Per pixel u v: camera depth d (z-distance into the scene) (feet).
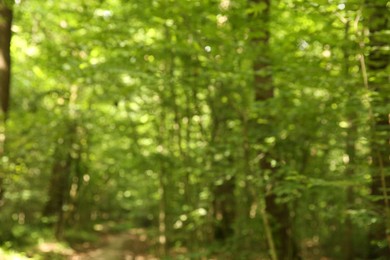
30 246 38.37
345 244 36.78
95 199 71.67
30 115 28.84
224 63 22.71
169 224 38.24
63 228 48.80
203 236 33.14
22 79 43.37
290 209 28.43
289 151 24.54
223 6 23.34
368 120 19.21
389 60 20.07
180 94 32.50
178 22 21.47
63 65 25.50
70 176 49.34
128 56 24.08
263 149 23.53
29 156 27.99
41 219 48.01
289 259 26.81
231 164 26.16
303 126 24.06
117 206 87.92
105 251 47.65
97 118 40.04
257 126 25.17
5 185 28.07
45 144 30.37
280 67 20.79
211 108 29.32
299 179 20.24
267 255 27.04
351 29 20.10
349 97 19.89
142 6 22.90
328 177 25.13
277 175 21.99
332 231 41.39
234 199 33.01
